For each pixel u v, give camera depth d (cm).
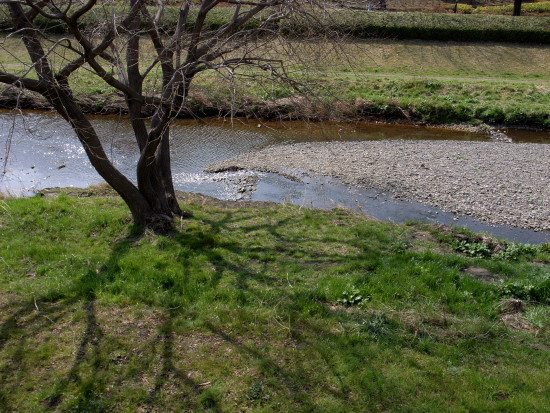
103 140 1864
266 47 845
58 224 968
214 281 775
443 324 686
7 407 520
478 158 1791
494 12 3853
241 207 1222
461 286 795
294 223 1072
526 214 1338
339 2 893
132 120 939
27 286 742
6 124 1959
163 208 986
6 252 846
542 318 720
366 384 571
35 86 776
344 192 1476
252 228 1023
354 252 923
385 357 616
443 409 539
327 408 536
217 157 1792
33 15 770
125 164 1648
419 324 676
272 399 546
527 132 2298
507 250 994
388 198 1438
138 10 770
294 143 1983
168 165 1028
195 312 694
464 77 2877
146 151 887
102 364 586
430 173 1627
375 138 2134
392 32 3159
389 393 560
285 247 930
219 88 1527
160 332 649
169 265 816
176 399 542
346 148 1905
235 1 791
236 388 559
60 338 629
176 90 797
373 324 670
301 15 789
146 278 770
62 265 816
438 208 1377
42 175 1551
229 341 637
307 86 823
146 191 959
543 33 3161
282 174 1614
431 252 919
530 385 578
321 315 698
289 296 741
